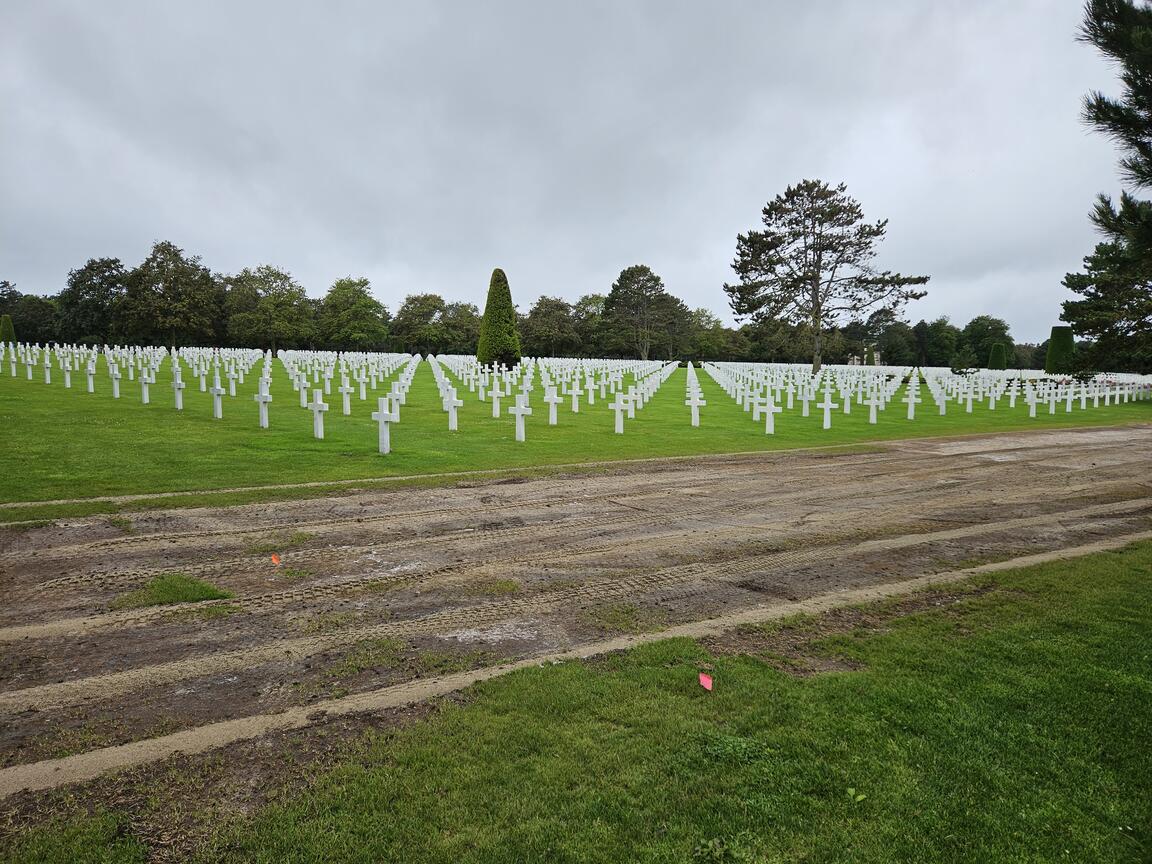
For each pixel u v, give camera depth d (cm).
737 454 1455
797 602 595
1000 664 462
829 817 304
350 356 4322
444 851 279
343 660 464
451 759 345
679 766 339
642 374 4022
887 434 1920
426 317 8325
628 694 413
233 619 529
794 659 472
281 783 325
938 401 2628
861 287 4994
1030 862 278
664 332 8881
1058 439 1888
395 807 307
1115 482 1219
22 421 1398
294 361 3303
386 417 1247
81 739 363
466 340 7875
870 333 8744
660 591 618
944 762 346
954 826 299
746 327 8906
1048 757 352
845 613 566
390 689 423
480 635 511
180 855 277
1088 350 936
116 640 486
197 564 647
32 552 659
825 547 775
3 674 433
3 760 342
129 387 2217
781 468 1301
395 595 591
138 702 404
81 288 6888
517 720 383
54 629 500
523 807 307
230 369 2708
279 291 7594
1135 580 653
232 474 1023
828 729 376
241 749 355
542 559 705
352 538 751
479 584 624
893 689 423
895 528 868
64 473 973
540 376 3609
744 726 378
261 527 773
